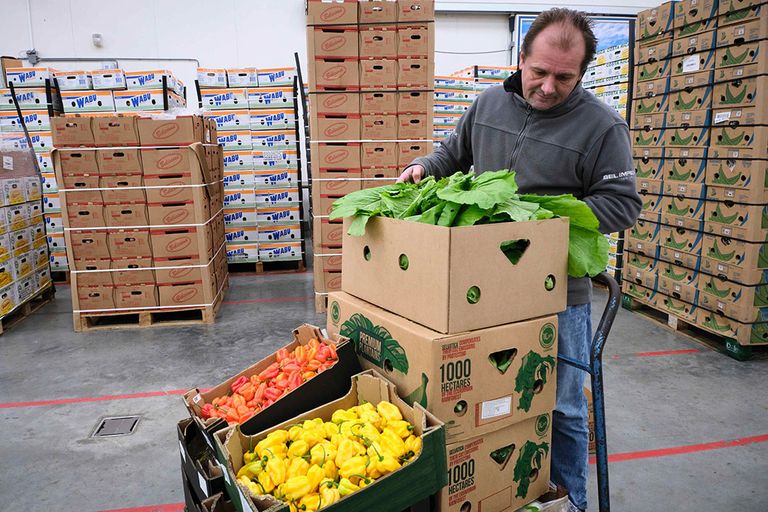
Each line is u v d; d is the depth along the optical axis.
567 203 1.59
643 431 2.96
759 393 3.39
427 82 4.58
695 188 4.14
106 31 8.57
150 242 4.66
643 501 2.39
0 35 8.29
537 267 1.53
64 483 2.59
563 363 1.85
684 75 4.19
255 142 6.46
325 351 1.74
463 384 1.44
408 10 4.43
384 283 1.62
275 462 1.35
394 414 1.44
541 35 1.71
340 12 4.38
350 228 1.64
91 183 4.50
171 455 2.82
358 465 1.32
